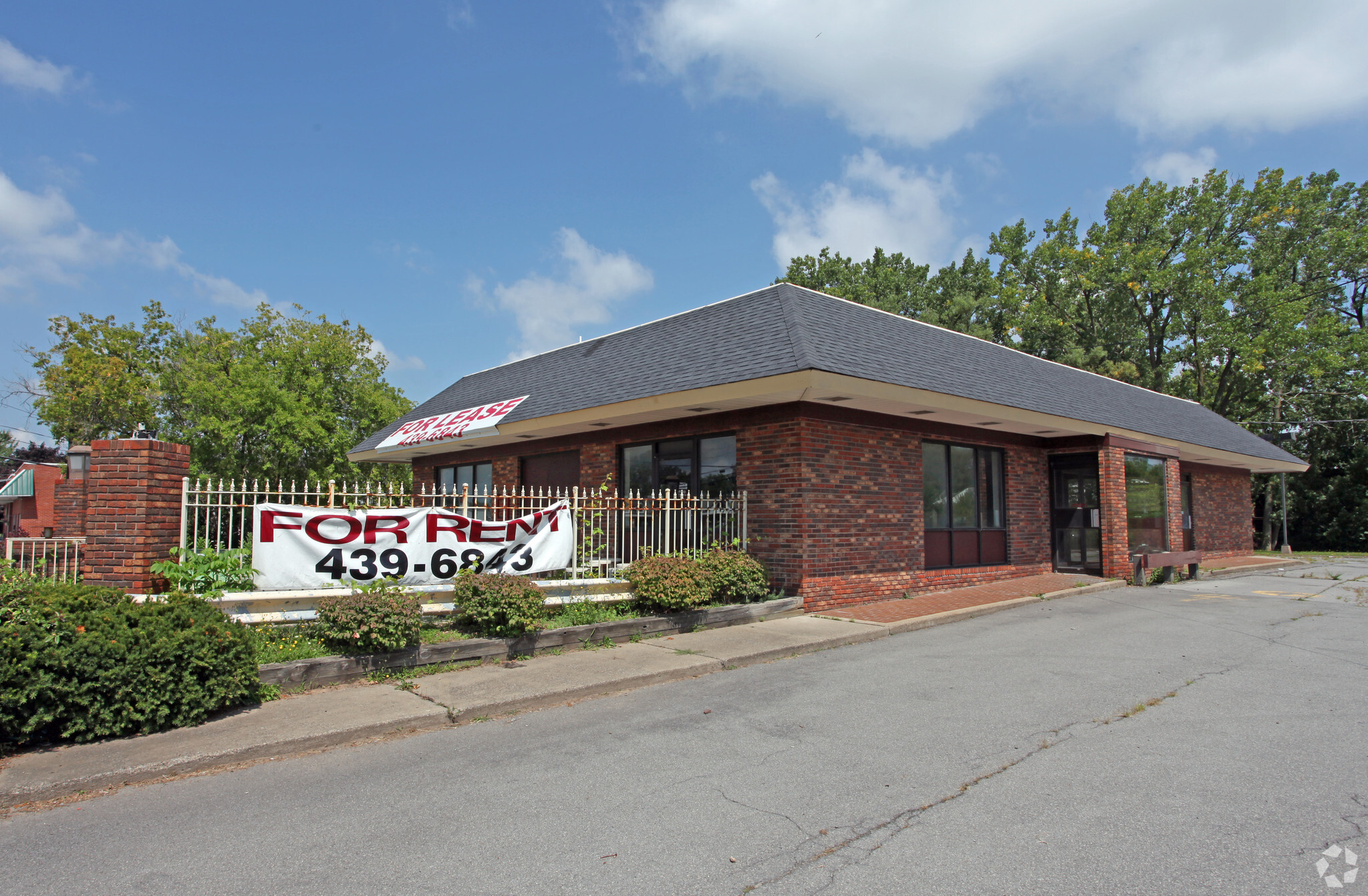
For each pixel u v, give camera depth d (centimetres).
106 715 549
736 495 1213
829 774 500
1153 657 864
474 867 374
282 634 768
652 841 401
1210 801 446
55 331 3159
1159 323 3875
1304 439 3562
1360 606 1277
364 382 3056
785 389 1045
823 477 1173
